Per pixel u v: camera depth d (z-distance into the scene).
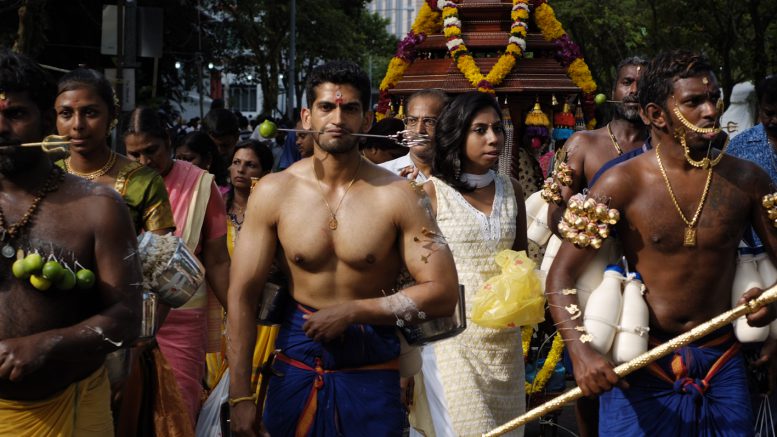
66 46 24.41
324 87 4.20
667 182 4.27
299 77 45.12
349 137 4.20
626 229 4.36
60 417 3.75
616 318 4.28
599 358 4.23
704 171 4.26
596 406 5.93
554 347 6.54
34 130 3.65
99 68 25.52
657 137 4.35
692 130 4.18
